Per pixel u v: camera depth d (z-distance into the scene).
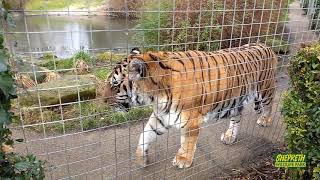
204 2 5.01
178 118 3.35
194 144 3.50
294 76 2.94
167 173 3.40
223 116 3.78
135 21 5.40
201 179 3.36
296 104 2.87
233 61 3.63
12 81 1.67
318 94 2.72
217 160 3.71
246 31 5.28
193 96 3.34
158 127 3.46
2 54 1.58
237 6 5.15
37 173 1.98
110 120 4.32
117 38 5.32
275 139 4.19
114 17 3.07
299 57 2.86
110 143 3.94
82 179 3.17
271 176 3.43
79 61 5.27
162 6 5.01
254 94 4.02
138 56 3.20
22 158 1.94
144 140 3.44
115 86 3.34
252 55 3.85
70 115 4.40
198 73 3.35
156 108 3.37
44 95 4.40
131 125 4.42
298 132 2.86
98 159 3.56
